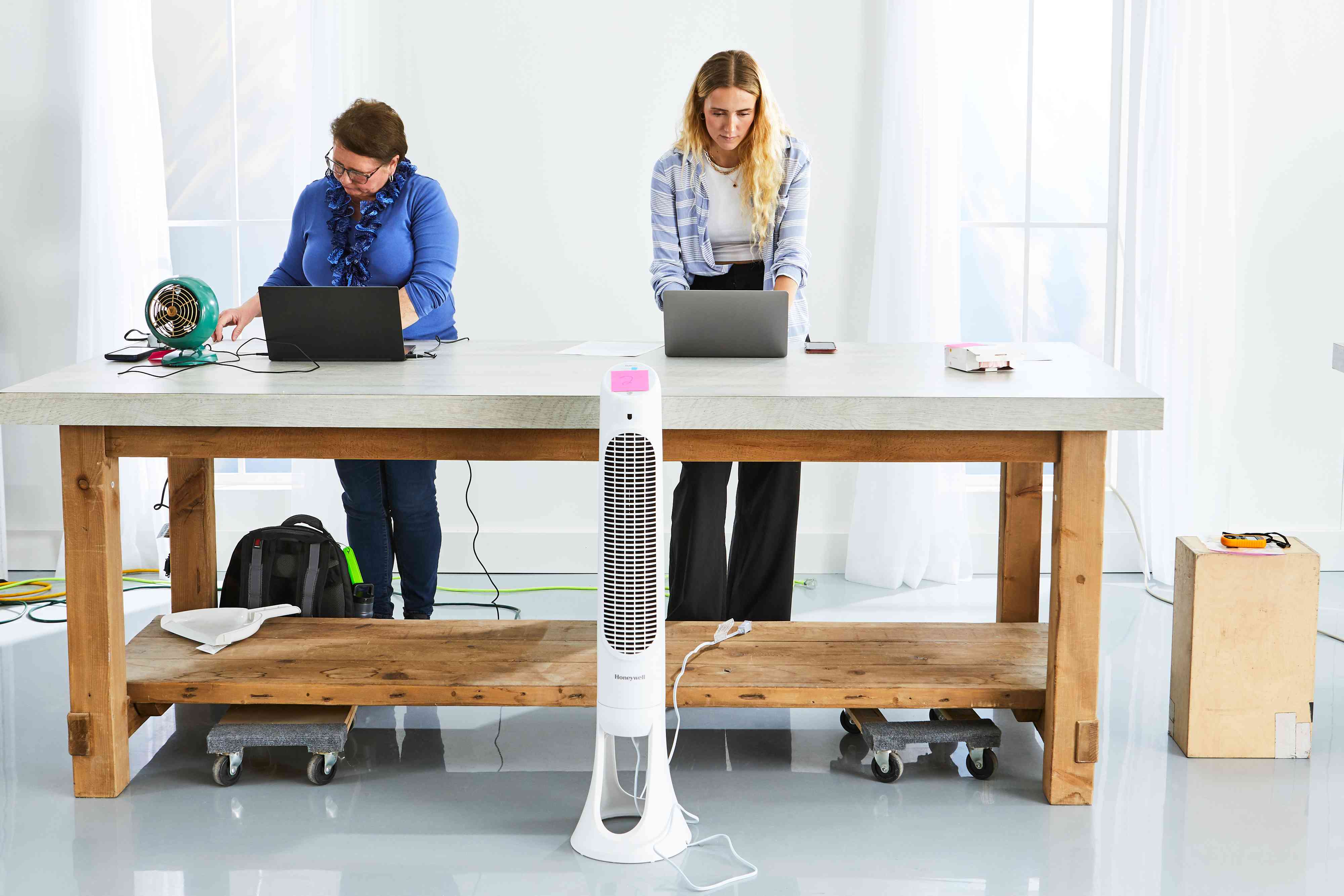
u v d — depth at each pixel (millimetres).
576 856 2230
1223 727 2650
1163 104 3732
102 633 2393
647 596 2150
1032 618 2941
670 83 3871
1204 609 2607
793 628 2832
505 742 2777
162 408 2236
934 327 3834
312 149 3719
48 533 4055
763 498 3061
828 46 3842
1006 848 2262
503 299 3986
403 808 2430
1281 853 2242
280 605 2930
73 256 3932
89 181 3754
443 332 3162
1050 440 2305
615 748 2734
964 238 12086
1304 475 4020
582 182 3922
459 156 3902
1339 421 3980
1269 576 2592
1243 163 3875
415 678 2492
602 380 2221
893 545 3902
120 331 3818
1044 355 2705
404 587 3295
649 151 3906
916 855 2232
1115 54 3955
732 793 2506
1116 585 3930
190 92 9516
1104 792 2498
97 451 2320
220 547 4047
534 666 2568
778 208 3045
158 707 2598
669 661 2598
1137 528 3879
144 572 4000
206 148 9695
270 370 2484
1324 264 3912
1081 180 11828
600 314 3998
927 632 2814
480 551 4059
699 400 2188
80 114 3861
